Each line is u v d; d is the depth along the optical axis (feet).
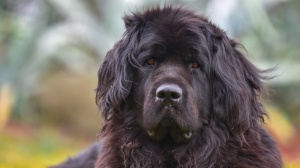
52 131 60.54
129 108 24.23
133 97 24.08
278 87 65.41
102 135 24.86
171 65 23.25
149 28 23.80
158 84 22.66
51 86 64.49
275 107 63.52
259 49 64.13
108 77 24.70
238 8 62.59
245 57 24.85
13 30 67.92
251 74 24.63
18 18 73.61
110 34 65.36
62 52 64.85
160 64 23.50
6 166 46.50
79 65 65.87
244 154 23.89
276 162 24.34
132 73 24.12
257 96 24.85
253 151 23.89
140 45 23.75
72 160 31.86
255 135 24.30
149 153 24.22
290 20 68.44
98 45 65.98
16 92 63.26
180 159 24.14
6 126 62.34
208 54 23.67
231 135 24.06
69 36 65.87
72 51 65.57
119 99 23.98
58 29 65.10
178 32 23.31
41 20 68.80
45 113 64.18
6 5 75.92
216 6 61.77
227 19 61.31
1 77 64.34
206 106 23.76
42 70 63.31
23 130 61.82
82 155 31.65
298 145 60.29
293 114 68.13
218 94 23.80
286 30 68.80
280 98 67.77
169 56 23.43
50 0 66.90
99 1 66.64
